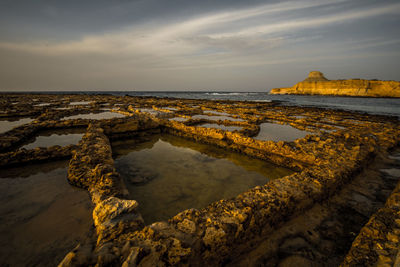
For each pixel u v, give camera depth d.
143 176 5.13
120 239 2.04
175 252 1.87
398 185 3.57
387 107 30.92
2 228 2.83
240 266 2.34
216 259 2.23
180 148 7.89
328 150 5.77
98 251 1.80
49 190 3.98
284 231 2.92
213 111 19.80
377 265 1.88
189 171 5.54
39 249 2.46
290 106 29.91
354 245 2.24
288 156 5.94
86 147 5.58
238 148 7.36
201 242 2.10
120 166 5.83
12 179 4.47
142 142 8.86
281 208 2.92
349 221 3.15
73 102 27.69
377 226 2.39
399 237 2.15
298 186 3.45
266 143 6.59
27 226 2.89
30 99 31.28
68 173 4.41
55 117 12.61
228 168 5.84
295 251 2.54
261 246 2.65
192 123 11.55
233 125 11.82
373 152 5.99
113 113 16.38
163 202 3.91
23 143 7.58
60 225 2.92
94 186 3.90
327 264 2.33
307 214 3.31
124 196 3.45
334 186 3.89
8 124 11.54
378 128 9.99
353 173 4.60
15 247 2.49
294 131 10.77
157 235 2.04
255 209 2.67
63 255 2.38
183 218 2.39
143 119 10.68
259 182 4.95
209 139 8.54
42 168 5.13
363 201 3.74
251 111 19.08
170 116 14.07
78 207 3.39
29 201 3.57
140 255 1.74
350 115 18.22
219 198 4.11
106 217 2.47
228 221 2.38
